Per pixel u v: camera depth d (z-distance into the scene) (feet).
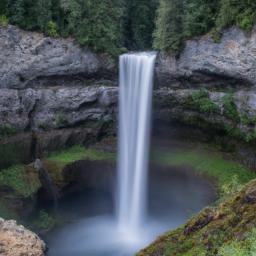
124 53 112.16
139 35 129.90
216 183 96.22
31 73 102.83
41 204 99.09
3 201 90.17
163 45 103.35
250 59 90.99
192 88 105.70
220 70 97.55
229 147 106.01
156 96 108.99
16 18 98.99
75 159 105.40
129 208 105.70
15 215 88.12
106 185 109.70
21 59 100.63
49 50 103.35
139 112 105.91
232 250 42.86
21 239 65.92
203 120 106.73
